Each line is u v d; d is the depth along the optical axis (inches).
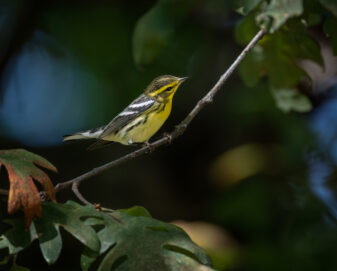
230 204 420.8
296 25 280.4
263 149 445.7
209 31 473.4
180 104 497.0
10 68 484.1
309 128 439.5
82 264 180.5
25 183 183.5
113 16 463.2
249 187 424.5
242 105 440.5
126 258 181.0
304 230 403.2
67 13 470.0
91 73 470.9
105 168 225.9
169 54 463.2
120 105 458.6
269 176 434.0
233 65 253.3
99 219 192.4
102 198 480.4
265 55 315.3
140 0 464.1
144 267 177.8
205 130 506.6
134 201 483.2
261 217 412.2
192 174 506.6
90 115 478.9
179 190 504.1
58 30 472.1
